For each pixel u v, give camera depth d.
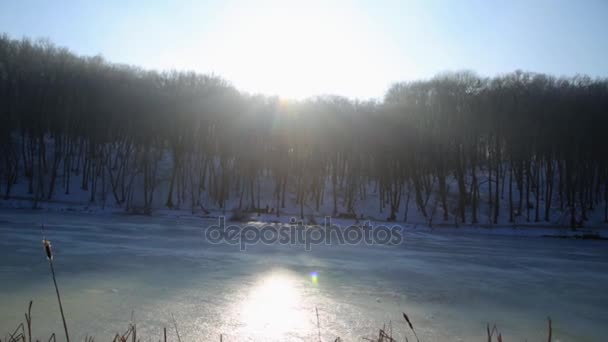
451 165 41.84
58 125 39.38
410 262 17.12
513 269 16.81
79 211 34.94
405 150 40.94
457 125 40.41
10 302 9.02
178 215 36.38
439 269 15.77
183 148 42.47
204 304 9.50
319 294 10.91
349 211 41.88
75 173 43.97
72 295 9.75
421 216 41.25
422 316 9.40
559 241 30.86
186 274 12.54
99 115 39.47
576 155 38.09
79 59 43.69
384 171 42.31
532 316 9.91
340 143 42.59
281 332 7.95
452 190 46.06
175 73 46.47
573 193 36.94
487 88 42.66
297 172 44.78
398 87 49.19
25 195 39.28
